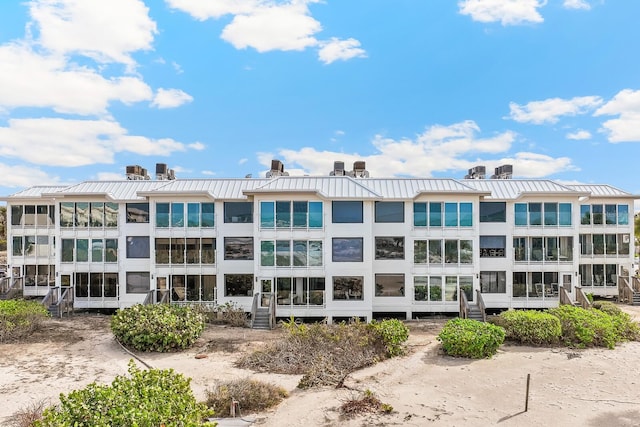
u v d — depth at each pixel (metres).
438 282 29.34
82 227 31.05
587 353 21.66
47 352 20.73
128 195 31.33
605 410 15.10
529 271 30.97
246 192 28.11
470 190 29.02
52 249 34.62
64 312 29.88
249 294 29.77
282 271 28.08
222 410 14.45
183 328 22.06
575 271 30.77
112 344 22.28
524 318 23.33
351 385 17.28
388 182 31.22
